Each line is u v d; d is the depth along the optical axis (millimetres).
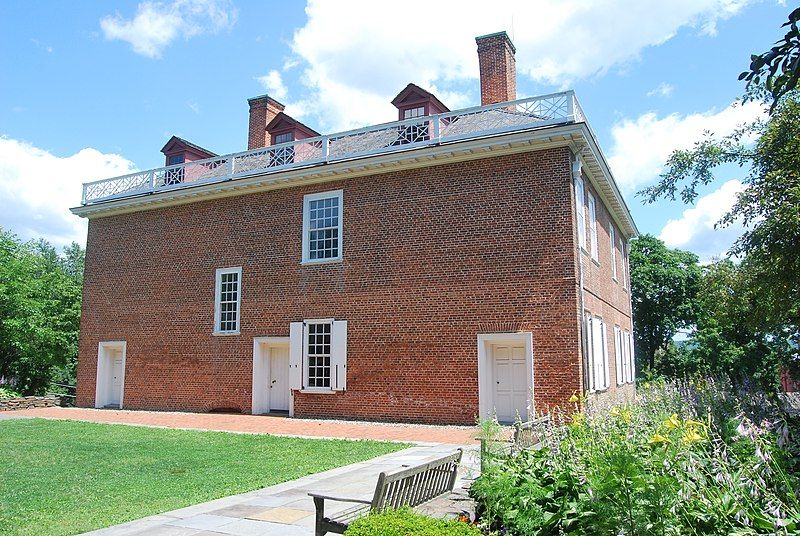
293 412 18516
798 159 13016
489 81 21297
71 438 14812
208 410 20219
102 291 22938
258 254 19984
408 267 17359
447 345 16578
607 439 6277
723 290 21453
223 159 21281
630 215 24891
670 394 11367
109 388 22750
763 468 5277
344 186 18656
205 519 7504
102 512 7961
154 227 22188
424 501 6711
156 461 11719
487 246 16406
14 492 9180
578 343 15133
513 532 5543
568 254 15453
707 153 15461
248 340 19781
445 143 16922
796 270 12922
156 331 21609
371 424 16781
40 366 31781
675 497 4586
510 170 16375
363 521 4801
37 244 46906
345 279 18281
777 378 35062
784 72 5082
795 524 4516
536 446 8430
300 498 8594
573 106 15812
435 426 16156
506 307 15977
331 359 18062
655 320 40469
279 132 24531
